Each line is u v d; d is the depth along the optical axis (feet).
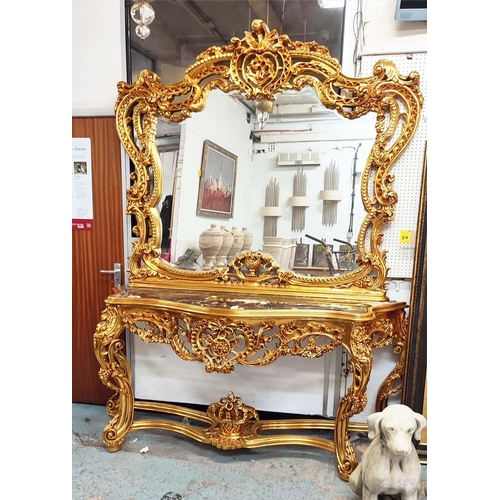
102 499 5.44
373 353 7.04
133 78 7.41
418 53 6.34
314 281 6.61
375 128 6.37
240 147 6.82
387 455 4.88
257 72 6.45
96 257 7.82
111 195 7.63
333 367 7.18
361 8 6.56
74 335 8.12
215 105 6.82
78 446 6.71
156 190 7.08
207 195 7.00
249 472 6.08
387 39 6.55
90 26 7.38
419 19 6.28
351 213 6.55
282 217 6.75
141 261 7.47
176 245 7.14
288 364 7.34
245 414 6.41
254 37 6.47
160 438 7.02
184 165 7.04
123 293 6.63
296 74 6.36
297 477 5.97
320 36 6.73
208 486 5.73
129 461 6.31
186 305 5.80
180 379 7.77
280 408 7.47
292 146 6.66
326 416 7.28
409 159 6.49
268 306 5.84
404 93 6.15
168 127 7.04
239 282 6.88
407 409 4.87
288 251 6.75
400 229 6.64
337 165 6.56
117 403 7.26
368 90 6.20
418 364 6.41
